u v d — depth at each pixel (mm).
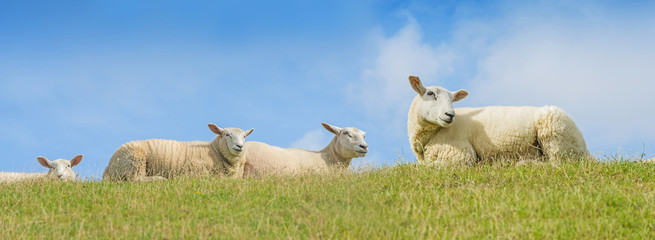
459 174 9734
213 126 12383
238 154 12180
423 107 10547
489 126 10398
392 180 9625
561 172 9492
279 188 9133
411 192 8297
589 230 6328
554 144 10070
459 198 7992
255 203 8164
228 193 9172
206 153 12266
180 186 9805
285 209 7602
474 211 7332
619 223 6590
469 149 10359
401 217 6973
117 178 11852
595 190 8031
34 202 8812
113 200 8750
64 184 10852
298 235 6332
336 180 9680
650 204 7207
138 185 10281
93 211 8008
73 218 7590
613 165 9938
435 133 10844
